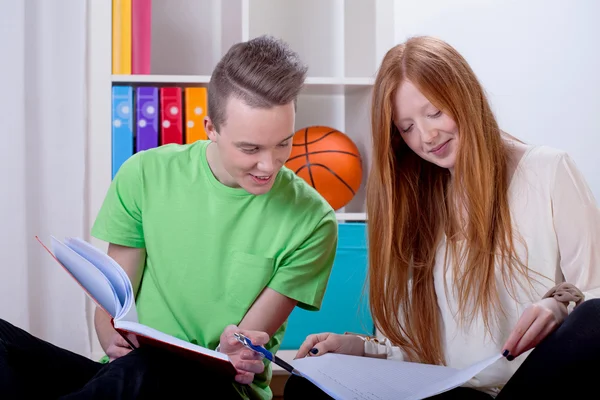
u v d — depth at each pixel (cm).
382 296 148
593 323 101
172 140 224
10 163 223
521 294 135
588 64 286
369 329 228
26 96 227
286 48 127
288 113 121
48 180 227
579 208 135
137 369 107
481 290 135
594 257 133
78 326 230
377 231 147
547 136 288
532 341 108
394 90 136
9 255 224
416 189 148
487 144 137
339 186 227
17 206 224
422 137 135
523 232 137
